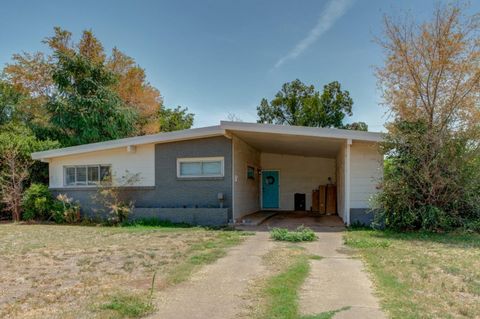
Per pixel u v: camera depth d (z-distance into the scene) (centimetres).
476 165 971
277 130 1118
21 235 1021
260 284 503
